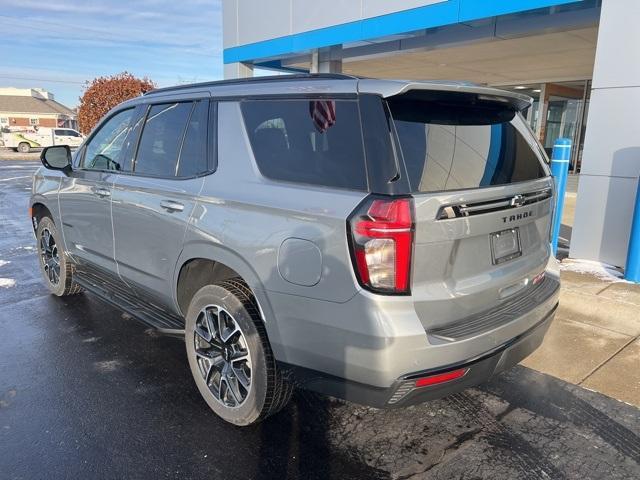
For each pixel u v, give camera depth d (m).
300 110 2.80
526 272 2.99
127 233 3.86
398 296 2.33
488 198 2.62
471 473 2.76
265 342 2.87
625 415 3.30
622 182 6.16
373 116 2.48
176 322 3.68
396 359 2.33
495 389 3.62
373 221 2.32
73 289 5.33
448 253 2.47
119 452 2.91
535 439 3.05
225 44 12.72
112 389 3.60
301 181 2.70
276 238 2.66
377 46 10.98
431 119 2.66
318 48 10.74
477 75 17.00
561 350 4.17
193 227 3.15
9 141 39.41
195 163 3.34
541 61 13.38
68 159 4.69
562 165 6.14
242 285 3.04
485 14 7.87
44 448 2.94
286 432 3.11
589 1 7.14
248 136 3.04
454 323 2.57
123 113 4.28
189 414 3.30
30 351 4.20
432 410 3.36
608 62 6.06
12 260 7.09
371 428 3.16
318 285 2.49
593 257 6.54
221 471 2.77
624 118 6.06
